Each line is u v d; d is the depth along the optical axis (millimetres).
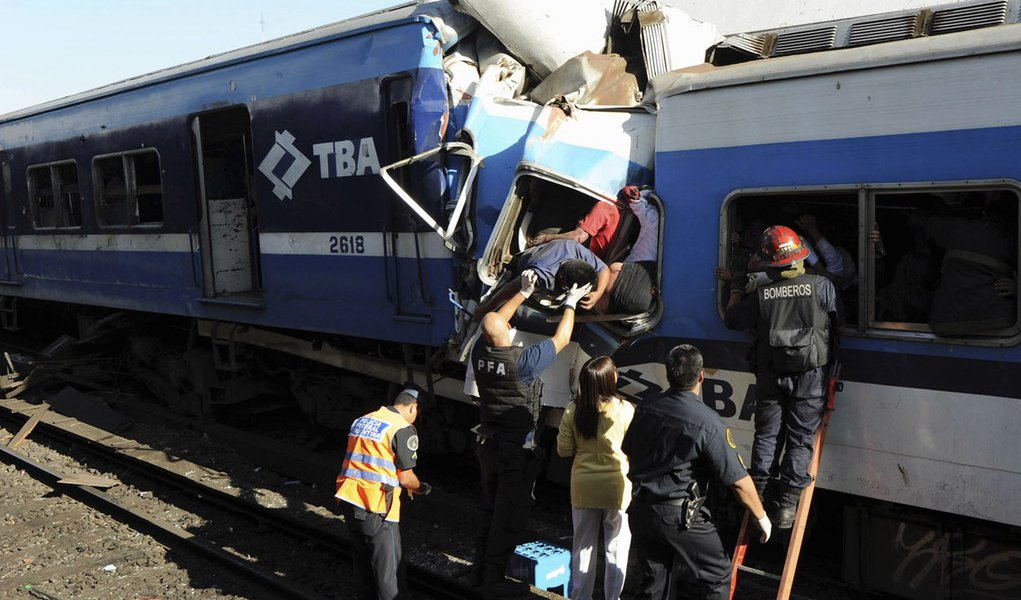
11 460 8219
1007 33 3914
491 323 4727
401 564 4645
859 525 4676
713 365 4824
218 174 8445
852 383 4391
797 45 5109
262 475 7633
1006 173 3902
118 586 5555
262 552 5965
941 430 4148
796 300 4168
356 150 6355
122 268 9383
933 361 4156
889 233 4598
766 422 4312
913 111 4129
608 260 5168
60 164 10273
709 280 4820
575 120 5270
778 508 4238
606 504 4422
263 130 7191
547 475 6262
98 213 9641
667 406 3928
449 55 6059
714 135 4770
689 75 4895
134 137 8805
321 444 8344
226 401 8867
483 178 5578
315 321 6992
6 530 6578
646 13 5711
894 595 4680
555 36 5734
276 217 7195
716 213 4777
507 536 4781
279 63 6977
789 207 4805
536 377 4730
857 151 4297
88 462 8211
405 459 4570
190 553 5992
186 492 7145
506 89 5836
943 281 4168
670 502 3891
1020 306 3914
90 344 11281
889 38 4746
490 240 5375
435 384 6637
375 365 7094
